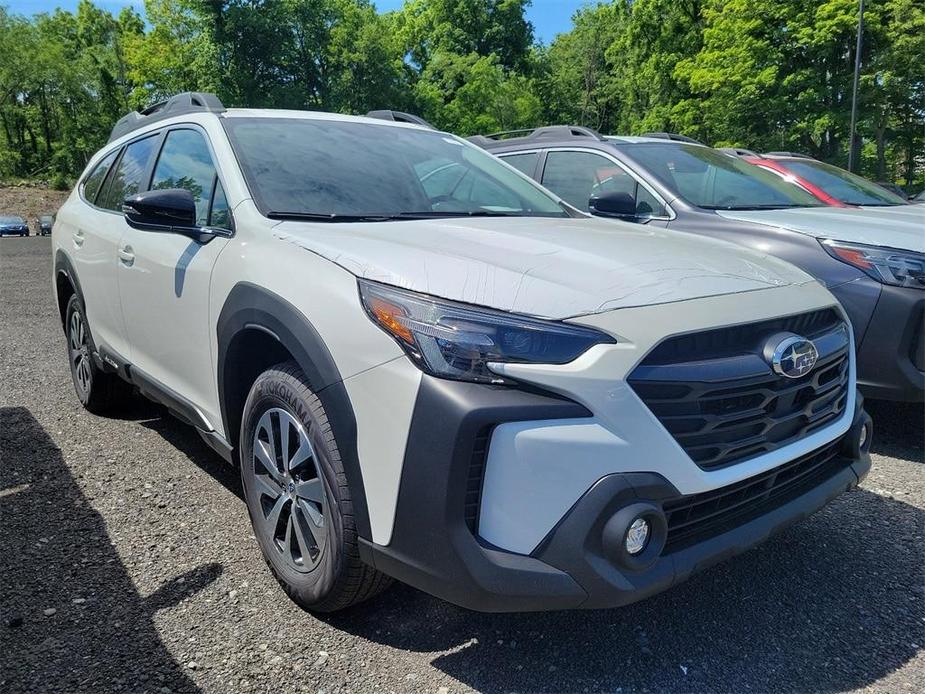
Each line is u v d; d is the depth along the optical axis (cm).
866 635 249
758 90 2806
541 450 192
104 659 227
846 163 2755
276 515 259
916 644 244
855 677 227
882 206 597
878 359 408
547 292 212
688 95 3522
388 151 352
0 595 262
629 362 199
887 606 266
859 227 439
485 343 197
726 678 226
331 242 249
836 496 257
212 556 291
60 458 393
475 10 5759
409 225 279
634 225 336
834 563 297
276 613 254
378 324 212
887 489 371
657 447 200
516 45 5894
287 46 4209
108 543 301
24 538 305
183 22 4281
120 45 6116
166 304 321
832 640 246
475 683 221
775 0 2722
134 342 365
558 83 5384
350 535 222
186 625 245
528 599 193
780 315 235
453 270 221
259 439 267
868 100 2619
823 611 263
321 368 223
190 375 311
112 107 6156
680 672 228
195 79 4281
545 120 5394
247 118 339
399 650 236
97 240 402
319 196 298
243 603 259
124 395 460
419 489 199
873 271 409
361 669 226
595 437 194
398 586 274
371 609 258
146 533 310
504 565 193
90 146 6103
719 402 215
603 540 194
